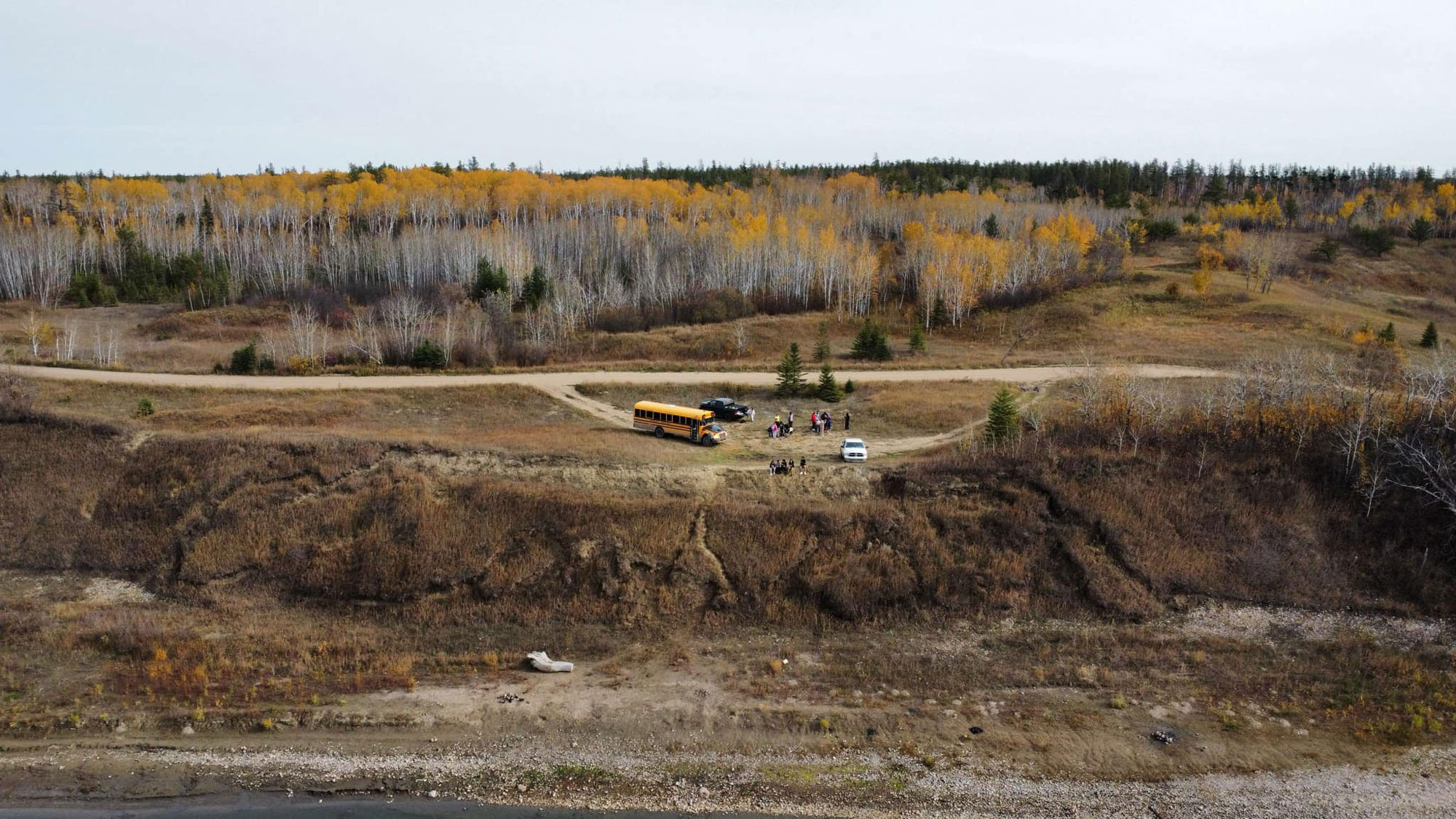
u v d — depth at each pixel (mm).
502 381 82500
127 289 131375
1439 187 196250
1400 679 42250
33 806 34125
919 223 153625
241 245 147000
